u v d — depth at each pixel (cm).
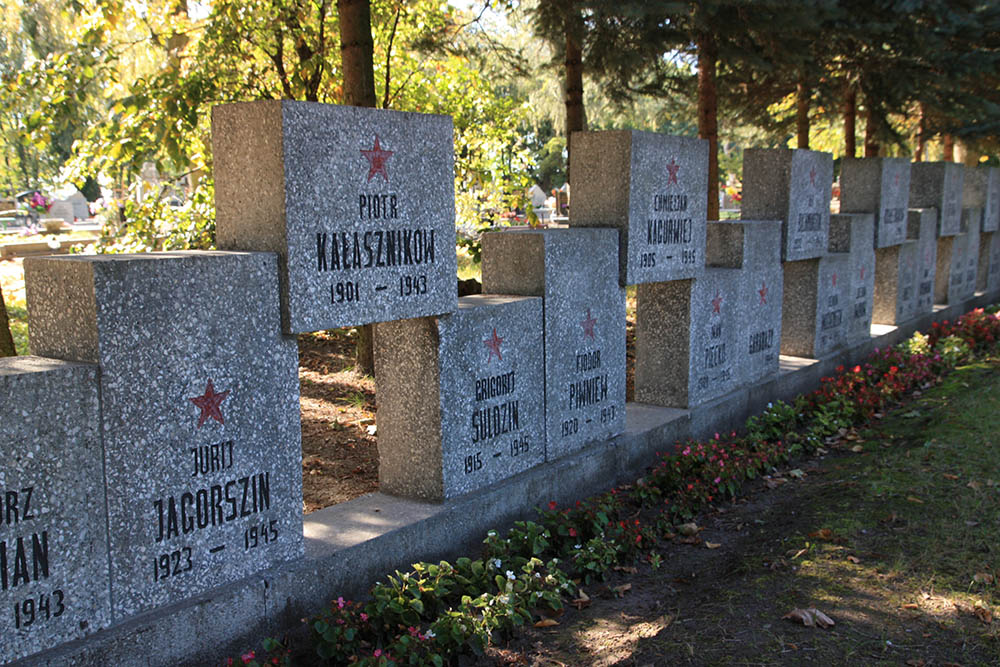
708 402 708
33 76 756
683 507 547
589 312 564
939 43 1017
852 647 362
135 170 789
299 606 377
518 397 509
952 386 868
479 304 486
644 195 596
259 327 361
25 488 288
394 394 470
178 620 330
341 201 384
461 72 1015
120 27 820
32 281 322
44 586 296
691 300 670
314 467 593
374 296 406
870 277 1013
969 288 1388
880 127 1295
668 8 745
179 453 334
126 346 313
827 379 851
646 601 432
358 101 677
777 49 915
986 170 1396
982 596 406
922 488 559
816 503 555
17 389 284
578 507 512
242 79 853
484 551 445
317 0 816
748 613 400
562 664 368
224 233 385
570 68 898
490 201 1107
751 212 827
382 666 324
